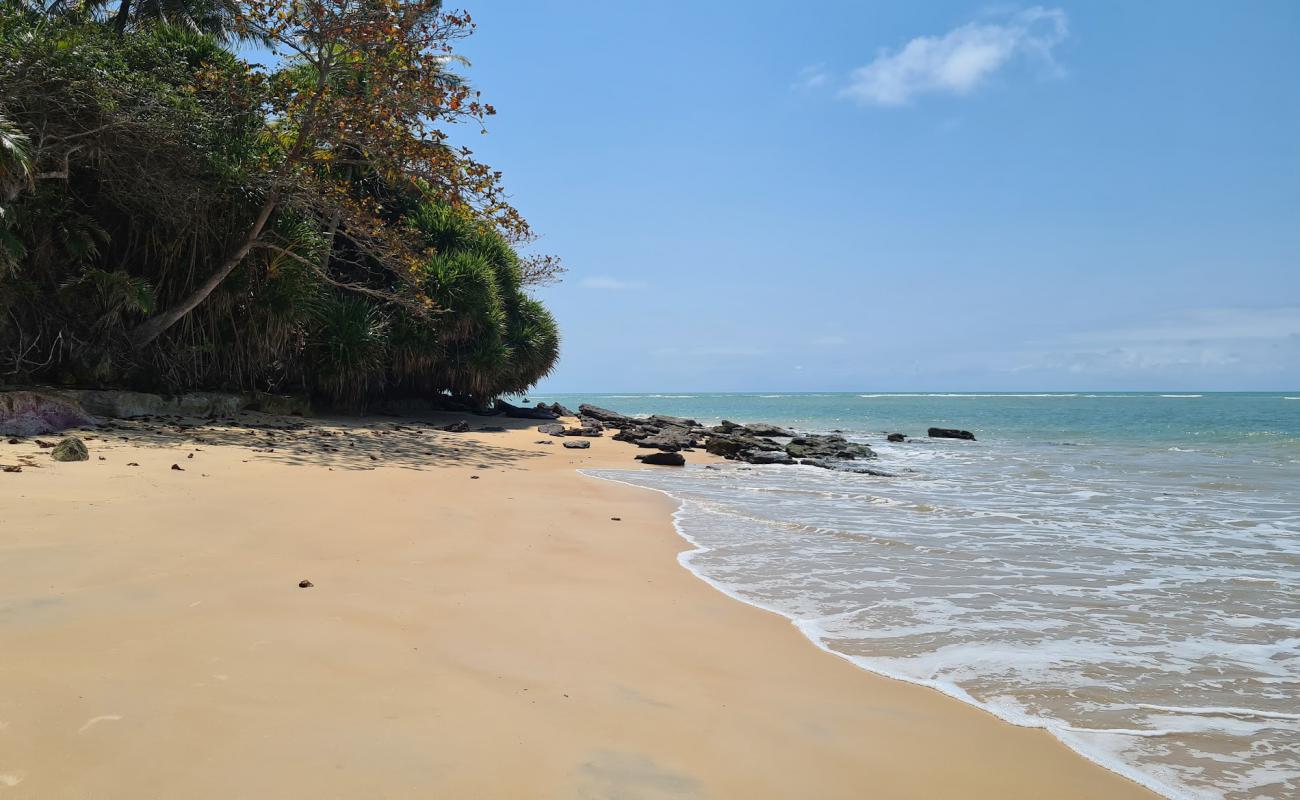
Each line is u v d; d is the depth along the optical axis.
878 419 44.03
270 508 6.42
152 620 3.50
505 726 2.76
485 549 5.70
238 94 15.20
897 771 2.70
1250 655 4.09
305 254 16.28
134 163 13.38
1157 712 3.33
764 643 4.06
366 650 3.38
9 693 2.63
